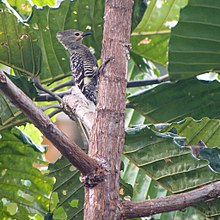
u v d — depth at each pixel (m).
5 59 8.88
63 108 8.14
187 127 8.71
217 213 7.79
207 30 8.81
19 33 8.63
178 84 9.34
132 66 11.39
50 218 9.64
